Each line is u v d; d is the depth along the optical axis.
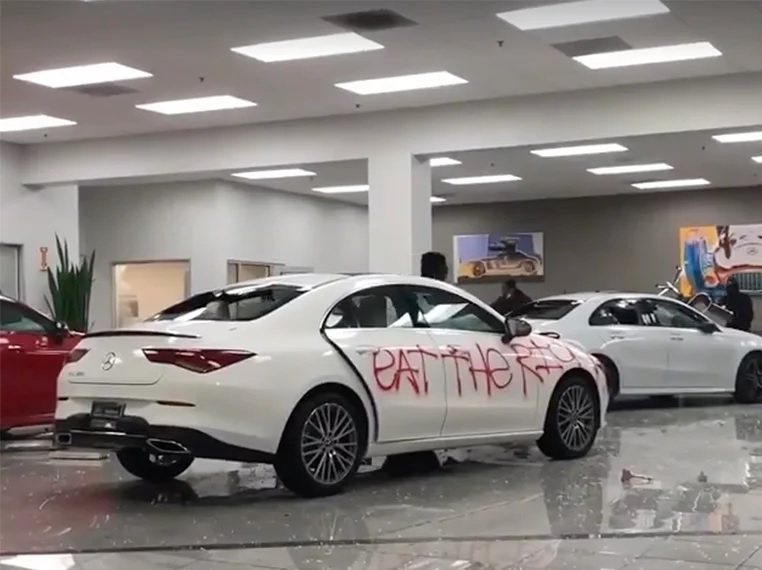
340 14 9.86
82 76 12.38
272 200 22.09
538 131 13.83
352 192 22.62
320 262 23.80
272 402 6.09
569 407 8.05
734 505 6.09
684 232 23.36
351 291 6.86
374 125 14.86
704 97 12.90
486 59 11.78
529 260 25.00
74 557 5.00
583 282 24.42
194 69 12.09
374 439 6.68
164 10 9.62
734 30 10.56
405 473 7.48
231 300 6.84
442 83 13.08
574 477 7.21
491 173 19.75
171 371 5.97
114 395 6.11
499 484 6.97
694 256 23.20
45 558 4.98
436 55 11.57
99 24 10.09
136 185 21.34
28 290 17.53
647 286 23.78
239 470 7.76
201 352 5.98
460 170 19.23
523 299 14.80
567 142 13.72
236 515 5.97
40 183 17.47
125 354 6.15
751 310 16.39
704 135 13.50
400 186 14.66
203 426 5.88
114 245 21.64
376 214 14.80
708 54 11.68
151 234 21.20
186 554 5.04
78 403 6.29
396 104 14.34
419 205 14.77
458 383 7.17
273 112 14.82
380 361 6.72
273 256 22.06
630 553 4.91
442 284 7.49
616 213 24.11
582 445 8.12
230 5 9.49
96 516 6.01
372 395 6.62
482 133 14.16
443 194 23.38
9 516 6.03
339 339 6.58
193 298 7.08
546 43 11.07
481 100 14.14
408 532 5.46
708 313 16.17
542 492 6.63
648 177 20.64
